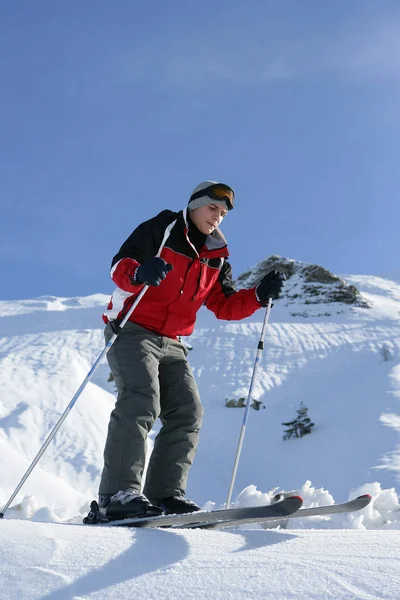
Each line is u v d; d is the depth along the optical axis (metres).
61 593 1.44
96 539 1.78
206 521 2.31
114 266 2.86
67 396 20.05
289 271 47.03
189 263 2.99
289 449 19.91
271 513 2.11
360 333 34.97
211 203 3.02
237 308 3.39
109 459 2.63
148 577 1.53
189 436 2.92
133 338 2.86
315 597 1.40
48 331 35.12
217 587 1.46
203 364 29.39
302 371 28.52
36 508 4.64
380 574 1.50
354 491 4.00
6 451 12.25
